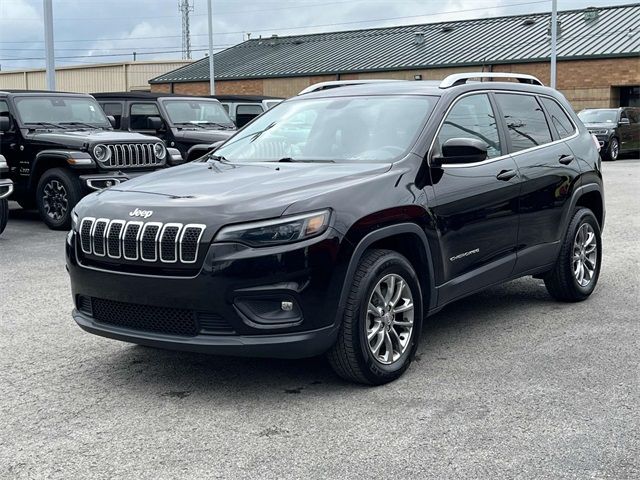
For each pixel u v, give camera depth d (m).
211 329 4.20
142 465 3.57
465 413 4.13
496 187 5.46
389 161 4.92
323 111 5.69
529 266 5.98
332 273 4.21
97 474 3.48
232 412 4.20
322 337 4.22
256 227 4.11
